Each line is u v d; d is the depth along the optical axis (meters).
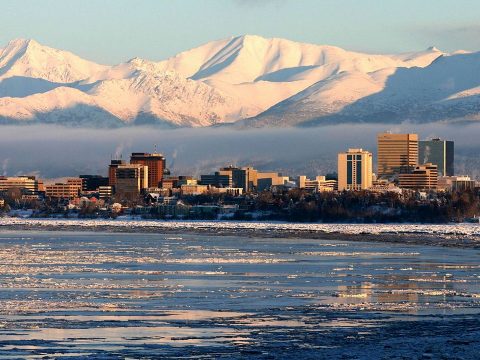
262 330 153.50
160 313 171.50
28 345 140.25
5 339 144.62
